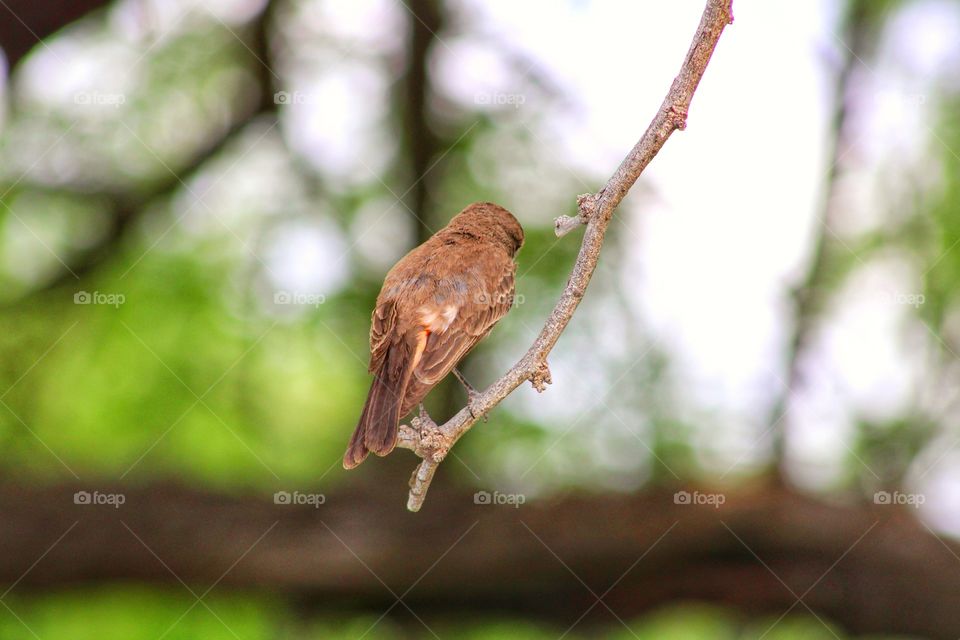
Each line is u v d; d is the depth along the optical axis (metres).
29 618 13.98
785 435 14.84
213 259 15.66
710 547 12.85
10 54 14.29
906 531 12.97
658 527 12.77
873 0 16.06
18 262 15.59
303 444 15.84
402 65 15.87
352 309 15.30
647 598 13.01
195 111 16.05
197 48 15.80
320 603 13.29
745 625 13.41
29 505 12.55
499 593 13.06
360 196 15.69
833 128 16.16
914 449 15.01
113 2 14.54
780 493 13.24
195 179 15.78
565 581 12.98
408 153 15.66
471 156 15.26
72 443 15.34
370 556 12.62
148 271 15.62
